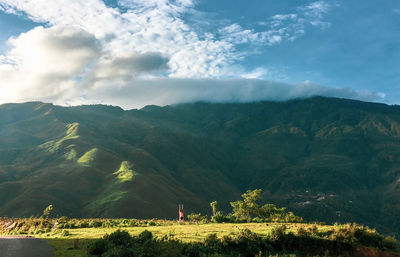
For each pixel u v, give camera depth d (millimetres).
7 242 27297
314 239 31844
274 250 29969
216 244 28250
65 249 24609
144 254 22875
